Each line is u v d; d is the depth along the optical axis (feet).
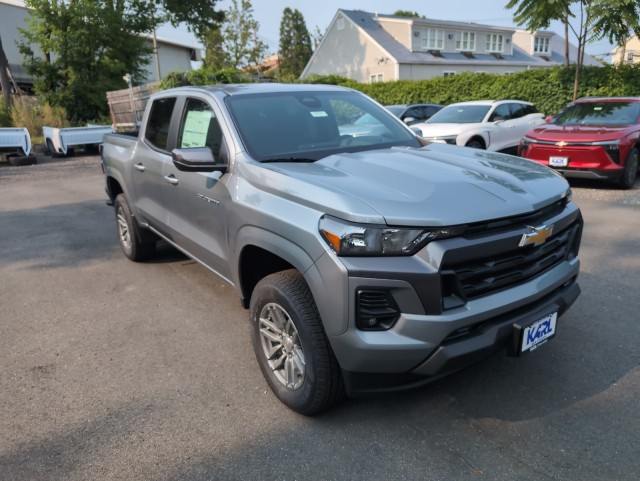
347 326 8.32
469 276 8.46
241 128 12.04
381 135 13.56
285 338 9.98
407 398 10.39
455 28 127.95
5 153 54.29
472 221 8.29
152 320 14.69
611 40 48.70
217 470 8.63
